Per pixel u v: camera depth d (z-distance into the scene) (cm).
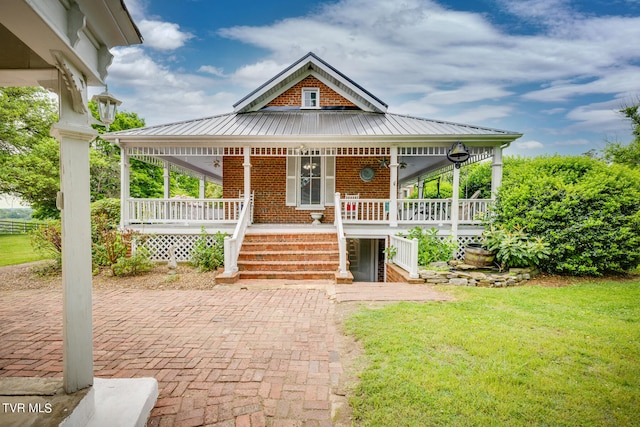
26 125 1694
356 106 1281
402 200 980
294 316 500
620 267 747
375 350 360
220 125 1075
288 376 316
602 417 246
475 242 876
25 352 380
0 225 2375
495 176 977
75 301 228
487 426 236
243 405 270
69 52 203
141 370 330
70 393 227
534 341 377
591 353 346
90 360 238
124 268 774
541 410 254
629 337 388
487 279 678
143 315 509
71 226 223
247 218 966
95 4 215
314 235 913
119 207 1102
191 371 328
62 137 217
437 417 247
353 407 262
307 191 1172
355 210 1049
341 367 329
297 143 980
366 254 1287
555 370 313
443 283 700
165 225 951
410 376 302
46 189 1741
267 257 832
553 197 772
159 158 1165
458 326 425
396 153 982
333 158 1162
